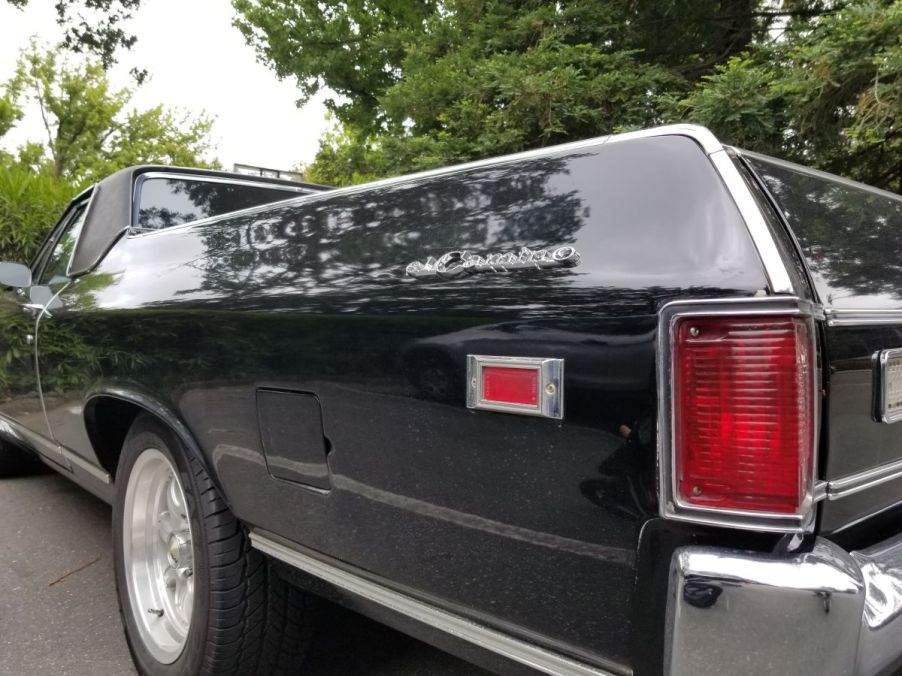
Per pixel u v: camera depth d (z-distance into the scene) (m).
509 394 1.43
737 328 1.23
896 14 4.91
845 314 1.41
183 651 2.26
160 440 2.39
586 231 1.45
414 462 1.61
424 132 8.97
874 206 2.07
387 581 1.73
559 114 7.01
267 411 1.95
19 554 3.69
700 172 1.38
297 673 2.33
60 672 2.60
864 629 1.28
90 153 23.48
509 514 1.45
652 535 1.28
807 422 1.23
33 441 3.77
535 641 1.46
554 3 8.18
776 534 1.25
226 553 2.15
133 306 2.49
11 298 3.86
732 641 1.19
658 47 8.16
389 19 13.19
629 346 1.30
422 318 1.59
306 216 2.04
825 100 5.53
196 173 3.54
